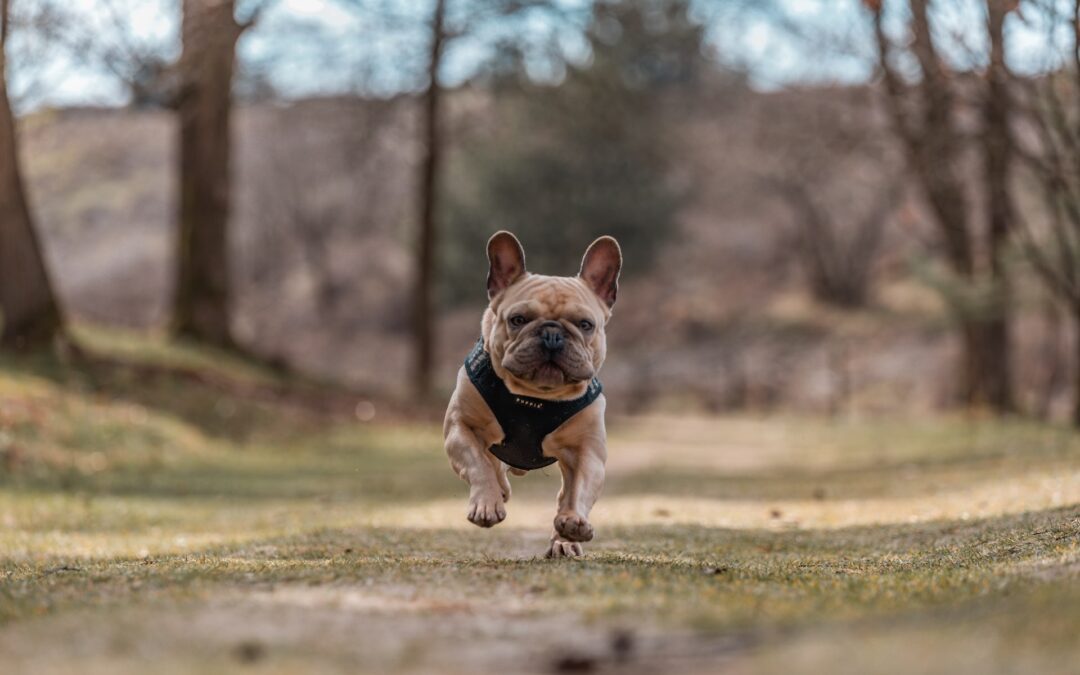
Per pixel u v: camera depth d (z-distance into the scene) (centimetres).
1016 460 1338
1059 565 500
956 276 2100
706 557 668
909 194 3450
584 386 582
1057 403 3553
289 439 1942
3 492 1185
